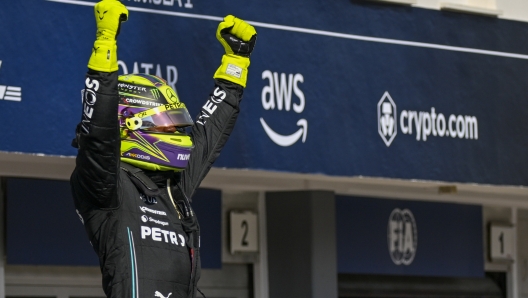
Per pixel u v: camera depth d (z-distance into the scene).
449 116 25.64
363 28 24.39
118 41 20.64
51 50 19.53
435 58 25.61
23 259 24.11
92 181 11.66
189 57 21.50
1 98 18.84
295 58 23.20
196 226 12.69
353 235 30.97
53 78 19.48
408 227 32.69
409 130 24.91
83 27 19.98
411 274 32.72
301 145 23.06
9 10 19.11
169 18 21.33
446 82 25.70
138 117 12.58
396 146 24.62
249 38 14.88
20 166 24.11
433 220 33.53
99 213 11.98
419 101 25.16
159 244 12.12
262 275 29.09
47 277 25.62
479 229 35.06
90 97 11.55
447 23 25.95
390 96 24.64
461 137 25.81
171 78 21.22
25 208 24.17
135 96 12.76
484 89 26.38
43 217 24.45
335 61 23.83
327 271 28.25
